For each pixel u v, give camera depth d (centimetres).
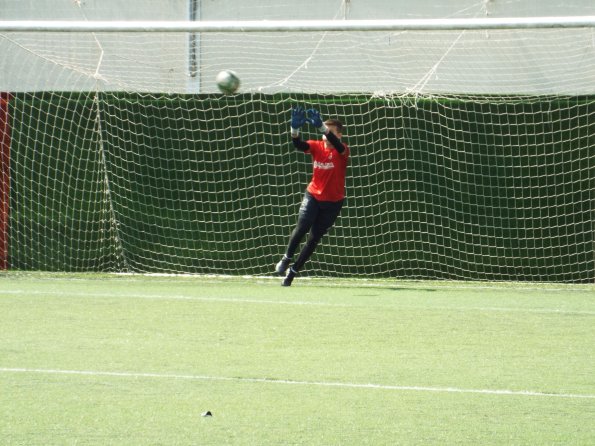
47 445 1251
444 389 1606
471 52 3534
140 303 2603
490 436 1322
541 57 3494
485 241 3403
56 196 3550
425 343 2042
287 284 3038
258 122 3469
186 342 2008
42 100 3547
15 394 1528
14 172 3547
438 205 3409
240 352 1908
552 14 3538
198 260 3519
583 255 3359
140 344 1978
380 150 3419
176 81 3694
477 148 3381
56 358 1820
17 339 2016
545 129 3353
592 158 3338
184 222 3519
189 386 1599
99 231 3547
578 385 1650
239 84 2786
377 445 1273
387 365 1802
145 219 3531
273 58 3647
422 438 1308
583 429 1364
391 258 3438
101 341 2003
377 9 3625
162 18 3744
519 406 1495
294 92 3488
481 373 1741
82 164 3538
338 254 3462
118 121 3534
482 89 3528
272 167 3469
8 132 3544
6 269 3556
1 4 3784
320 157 2908
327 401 1509
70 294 2786
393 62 3575
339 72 3606
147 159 3522
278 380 1655
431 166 3403
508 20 2909
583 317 2436
